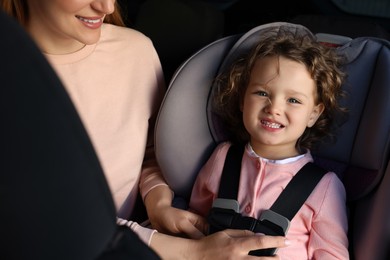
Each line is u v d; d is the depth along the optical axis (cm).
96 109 112
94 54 112
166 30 159
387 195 106
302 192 112
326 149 122
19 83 33
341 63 116
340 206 113
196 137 123
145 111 120
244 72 119
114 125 114
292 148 120
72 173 36
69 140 36
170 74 160
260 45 116
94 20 98
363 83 115
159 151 123
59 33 103
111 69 115
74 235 37
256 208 114
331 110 117
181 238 106
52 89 35
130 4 210
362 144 116
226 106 122
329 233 110
